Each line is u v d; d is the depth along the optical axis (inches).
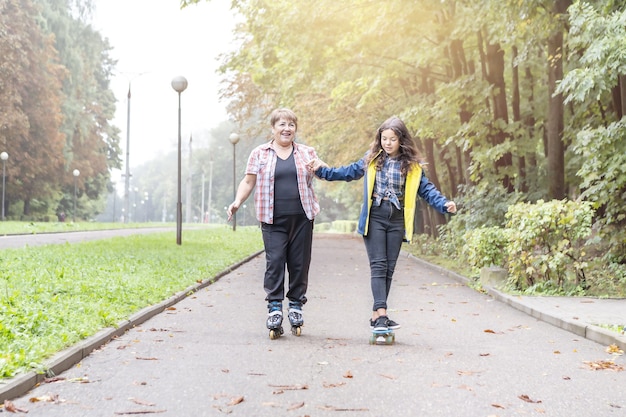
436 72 819.4
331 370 215.0
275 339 270.2
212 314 343.0
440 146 1030.4
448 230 767.1
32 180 2146.9
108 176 2849.4
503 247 487.5
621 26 394.6
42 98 1934.1
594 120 622.8
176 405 172.9
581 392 193.0
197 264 606.5
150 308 337.1
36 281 392.2
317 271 617.6
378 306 264.7
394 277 576.1
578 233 425.7
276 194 276.4
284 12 732.7
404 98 867.4
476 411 171.9
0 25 1758.1
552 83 612.7
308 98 1119.6
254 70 866.1
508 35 576.4
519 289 443.5
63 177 2217.0
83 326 262.7
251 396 182.2
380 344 262.1
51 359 209.0
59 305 310.5
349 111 1127.0
